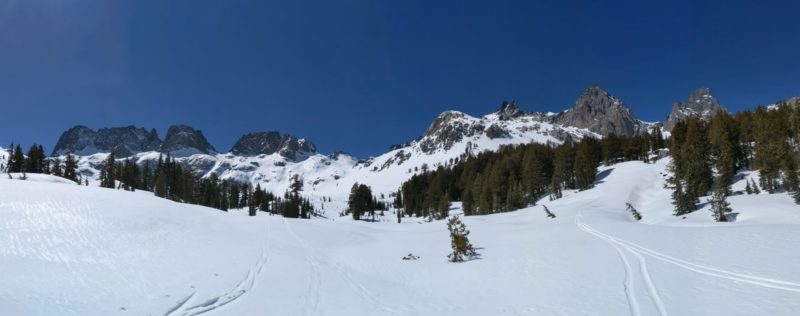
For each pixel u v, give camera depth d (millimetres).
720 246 22531
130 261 22688
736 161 83938
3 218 27219
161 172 136625
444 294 19766
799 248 19609
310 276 23734
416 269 27344
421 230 56812
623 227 38250
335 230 50125
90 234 27016
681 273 17797
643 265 20266
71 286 17266
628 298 15164
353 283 22500
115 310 15047
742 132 88750
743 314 12227
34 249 22375
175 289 18484
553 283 19062
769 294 13648
